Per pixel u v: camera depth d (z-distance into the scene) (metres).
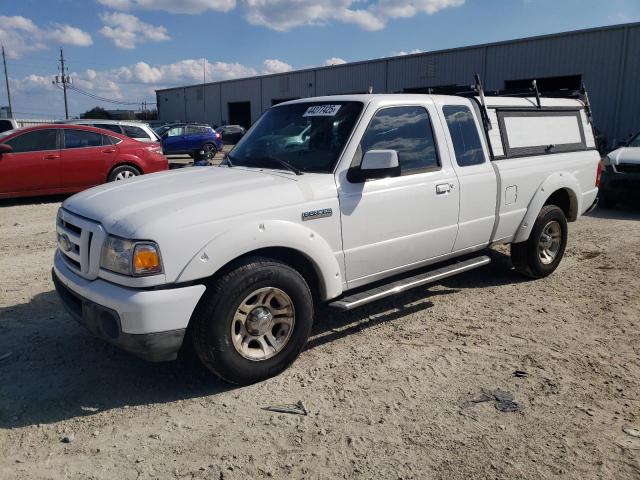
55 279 4.03
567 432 3.16
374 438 3.11
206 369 3.96
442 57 31.53
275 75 46.78
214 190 3.71
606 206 10.95
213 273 3.41
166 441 3.10
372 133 4.30
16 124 17.03
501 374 3.86
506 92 6.46
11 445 3.06
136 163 11.81
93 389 3.68
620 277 6.14
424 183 4.55
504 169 5.31
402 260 4.55
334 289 4.05
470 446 3.03
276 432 3.18
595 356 4.14
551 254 6.13
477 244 5.24
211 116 57.25
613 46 24.03
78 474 2.82
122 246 3.28
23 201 11.70
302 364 4.04
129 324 3.23
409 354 4.19
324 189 3.94
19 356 4.13
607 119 24.62
